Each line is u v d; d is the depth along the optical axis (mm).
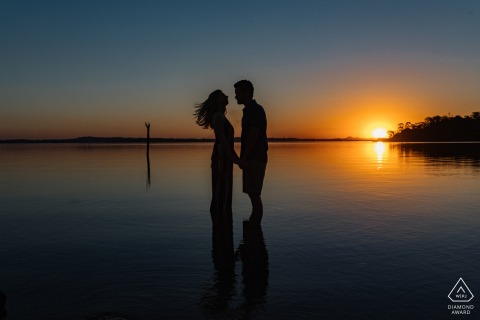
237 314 2449
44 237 4461
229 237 4430
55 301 2652
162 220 5414
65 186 9492
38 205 6699
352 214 5777
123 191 8539
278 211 6055
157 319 2385
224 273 3207
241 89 5129
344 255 3707
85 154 33062
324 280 3039
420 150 41688
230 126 5883
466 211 5984
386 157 25562
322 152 38312
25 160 22547
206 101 6102
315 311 2492
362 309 2523
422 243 4141
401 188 8875
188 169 15203
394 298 2697
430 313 2469
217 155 5965
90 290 2846
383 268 3330
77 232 4707
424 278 3086
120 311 2494
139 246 4059
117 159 23609
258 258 3621
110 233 4648
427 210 6082
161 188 9117
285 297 2707
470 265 3412
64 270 3295
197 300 2660
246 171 5039
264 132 5066
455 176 11711
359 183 9898
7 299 2691
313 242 4195
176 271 3262
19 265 3438
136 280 3051
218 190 5891
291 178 11305
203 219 5477
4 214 5895
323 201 7047
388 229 4809
